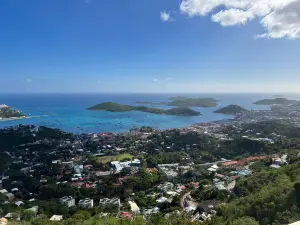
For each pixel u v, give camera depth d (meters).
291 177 39.25
